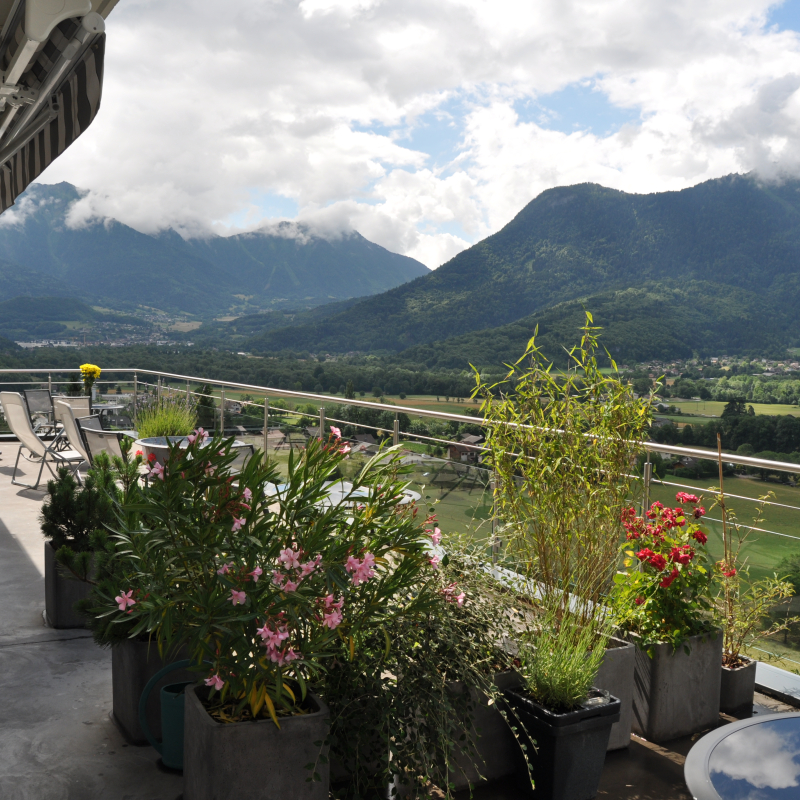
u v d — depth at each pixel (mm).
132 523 1918
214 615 1731
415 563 1952
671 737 2643
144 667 2387
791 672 3117
